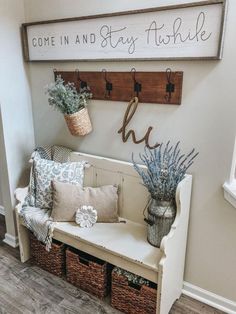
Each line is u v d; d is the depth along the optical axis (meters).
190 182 1.53
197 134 1.49
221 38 1.28
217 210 1.54
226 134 1.42
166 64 1.48
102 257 1.57
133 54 1.54
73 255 1.73
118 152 1.79
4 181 2.11
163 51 1.44
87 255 1.77
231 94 1.35
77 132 1.76
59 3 1.75
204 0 1.30
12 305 1.66
